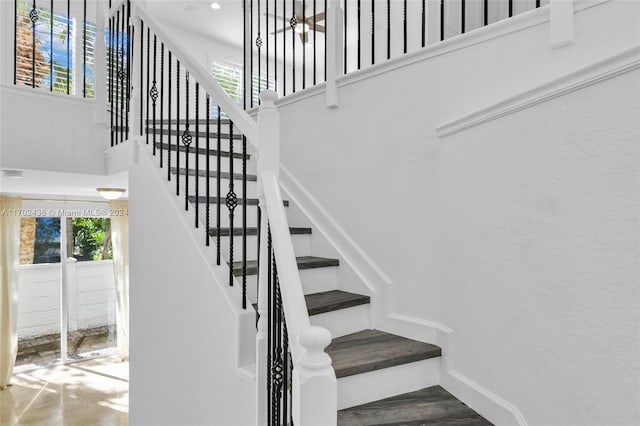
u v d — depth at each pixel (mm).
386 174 2369
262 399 1655
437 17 3629
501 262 1703
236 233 2328
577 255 1373
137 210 2756
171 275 2369
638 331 1178
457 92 2018
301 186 2941
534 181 1546
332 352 1952
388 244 2350
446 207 2027
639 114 1182
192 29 6516
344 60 2857
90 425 5137
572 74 1378
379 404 1837
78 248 7277
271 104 1680
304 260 2531
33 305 6781
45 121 2984
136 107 2828
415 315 2191
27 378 6531
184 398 2238
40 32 5289
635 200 1192
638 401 1177
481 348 1808
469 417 1748
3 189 5418
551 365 1468
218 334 1954
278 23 6262
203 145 3211
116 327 7758
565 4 1566
